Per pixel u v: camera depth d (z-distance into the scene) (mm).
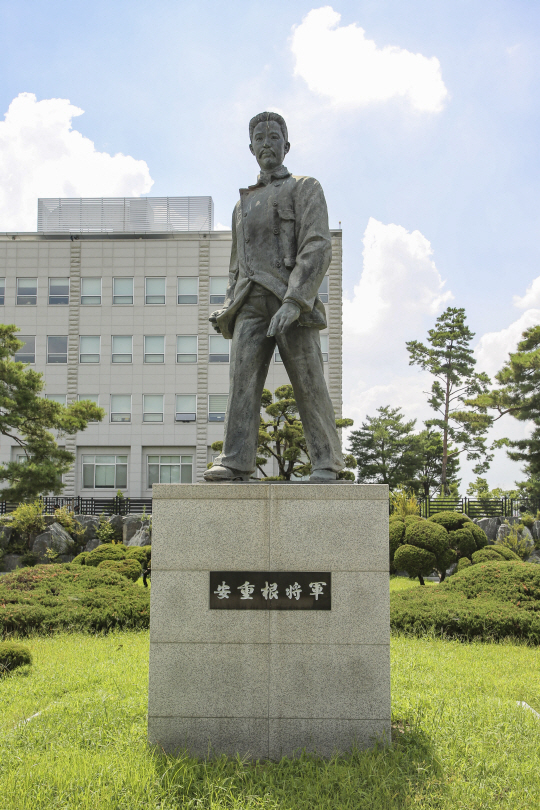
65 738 4023
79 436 28625
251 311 4551
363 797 3242
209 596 3930
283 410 17359
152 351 28938
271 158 4609
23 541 18875
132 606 9172
